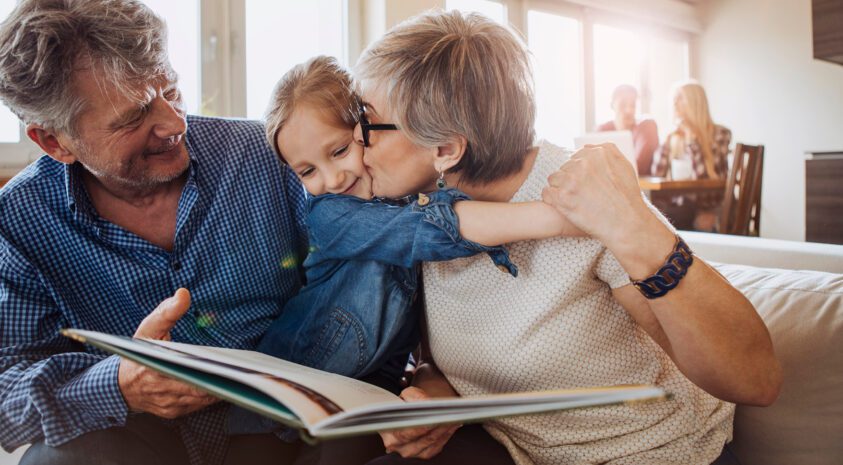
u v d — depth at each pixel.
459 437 1.00
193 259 1.13
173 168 1.06
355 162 0.97
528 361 0.88
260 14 3.04
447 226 0.83
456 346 0.96
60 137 0.99
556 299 0.85
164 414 0.91
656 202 4.61
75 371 0.96
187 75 2.83
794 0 6.04
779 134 6.24
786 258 1.35
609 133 3.33
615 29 5.69
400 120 0.83
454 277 0.94
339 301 1.05
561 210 0.75
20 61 0.92
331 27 3.37
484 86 0.80
